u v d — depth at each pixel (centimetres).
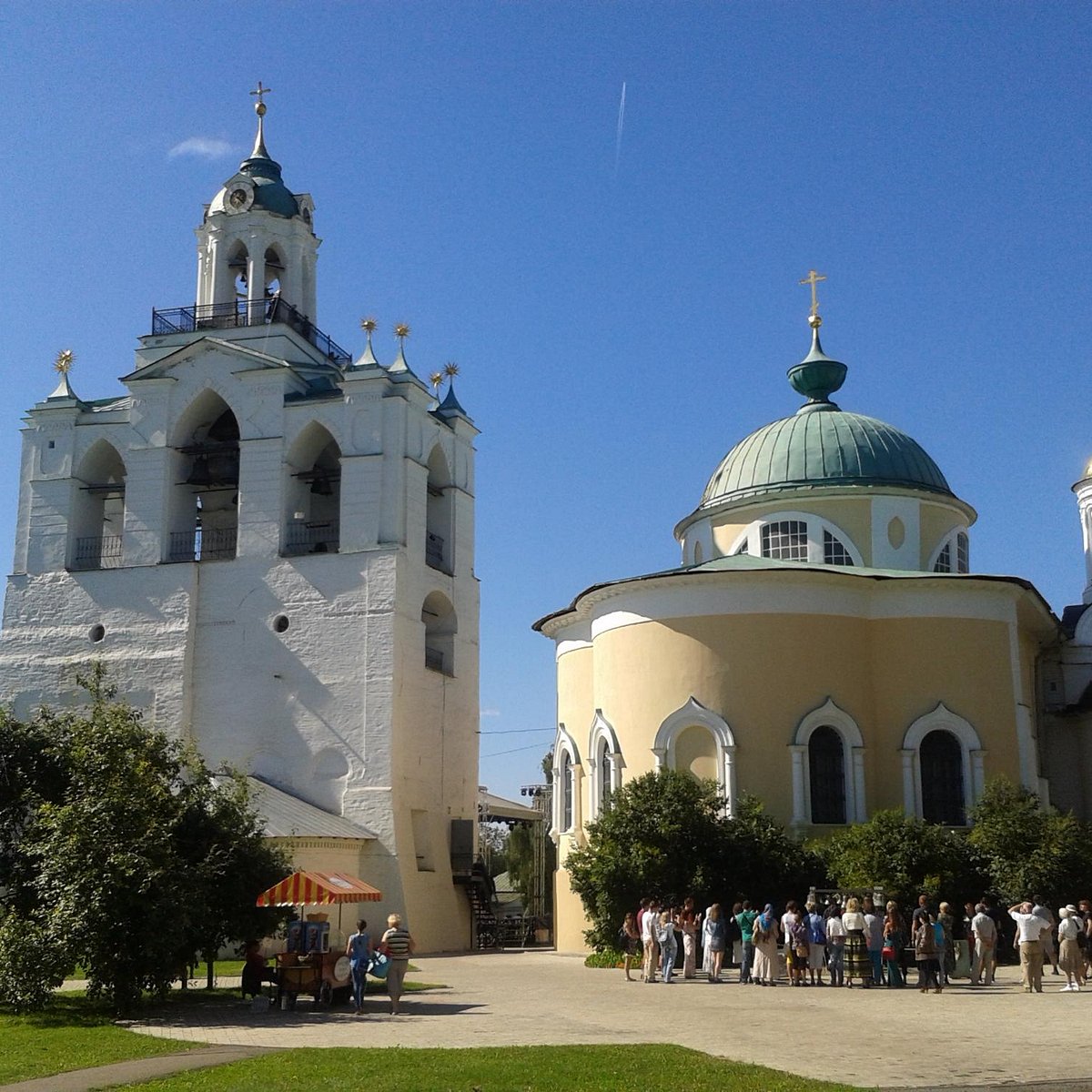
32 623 6319
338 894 3127
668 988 3216
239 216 6712
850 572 4316
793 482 5247
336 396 6156
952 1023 2395
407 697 5853
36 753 3381
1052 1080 1764
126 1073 1959
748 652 4197
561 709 5159
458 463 6644
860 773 4175
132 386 6388
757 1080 1769
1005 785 3847
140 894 2825
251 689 5950
